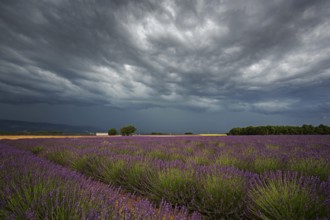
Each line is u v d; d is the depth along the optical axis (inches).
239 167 171.6
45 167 144.6
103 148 296.4
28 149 378.6
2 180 101.3
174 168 135.2
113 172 150.5
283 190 91.7
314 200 84.9
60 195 81.7
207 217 96.3
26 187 88.4
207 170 134.9
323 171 132.9
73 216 65.6
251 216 91.7
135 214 68.5
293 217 78.4
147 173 137.7
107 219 62.8
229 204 97.1
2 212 67.8
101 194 87.1
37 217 66.6
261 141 463.5
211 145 381.4
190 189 111.3
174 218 79.0
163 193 112.0
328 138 544.4
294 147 306.0
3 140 589.6
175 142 454.9
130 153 246.2
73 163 196.1
